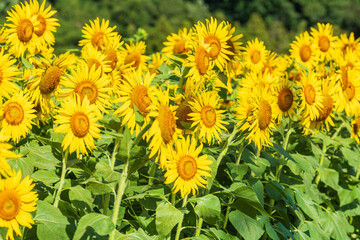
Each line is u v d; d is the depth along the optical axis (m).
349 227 5.10
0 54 3.17
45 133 4.19
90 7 41.53
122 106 3.05
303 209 4.32
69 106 2.95
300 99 4.48
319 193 4.94
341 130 5.83
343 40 6.12
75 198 3.07
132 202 3.82
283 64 6.13
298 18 55.38
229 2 57.91
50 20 3.99
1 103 3.12
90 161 3.36
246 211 3.73
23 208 2.62
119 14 44.19
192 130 3.32
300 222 4.77
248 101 3.70
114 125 3.40
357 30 54.28
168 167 3.07
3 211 2.56
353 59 5.34
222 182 4.31
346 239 4.86
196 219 3.64
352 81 5.05
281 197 4.27
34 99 3.33
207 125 3.27
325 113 4.69
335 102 4.81
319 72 5.47
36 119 3.57
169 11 49.34
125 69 4.11
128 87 3.07
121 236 3.02
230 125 4.37
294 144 5.29
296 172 4.46
